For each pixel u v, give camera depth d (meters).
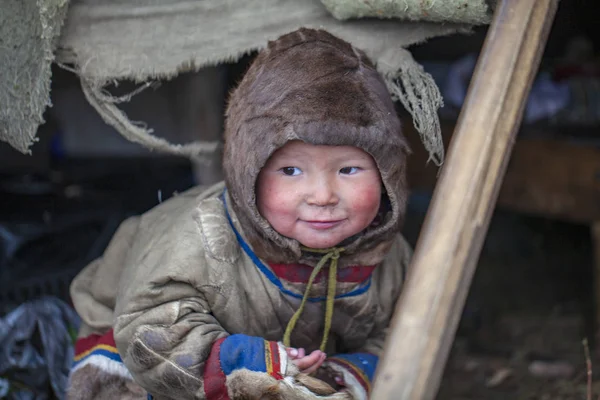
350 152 1.45
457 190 1.26
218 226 1.60
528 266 4.36
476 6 1.61
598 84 4.09
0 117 1.79
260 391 1.43
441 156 1.80
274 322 1.64
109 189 3.84
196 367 1.47
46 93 1.73
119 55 1.81
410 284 1.21
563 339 3.38
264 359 1.45
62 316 2.45
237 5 1.84
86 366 1.75
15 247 2.93
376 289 1.72
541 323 3.58
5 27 1.73
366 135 1.41
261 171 1.48
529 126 3.89
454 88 4.14
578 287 4.03
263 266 1.61
